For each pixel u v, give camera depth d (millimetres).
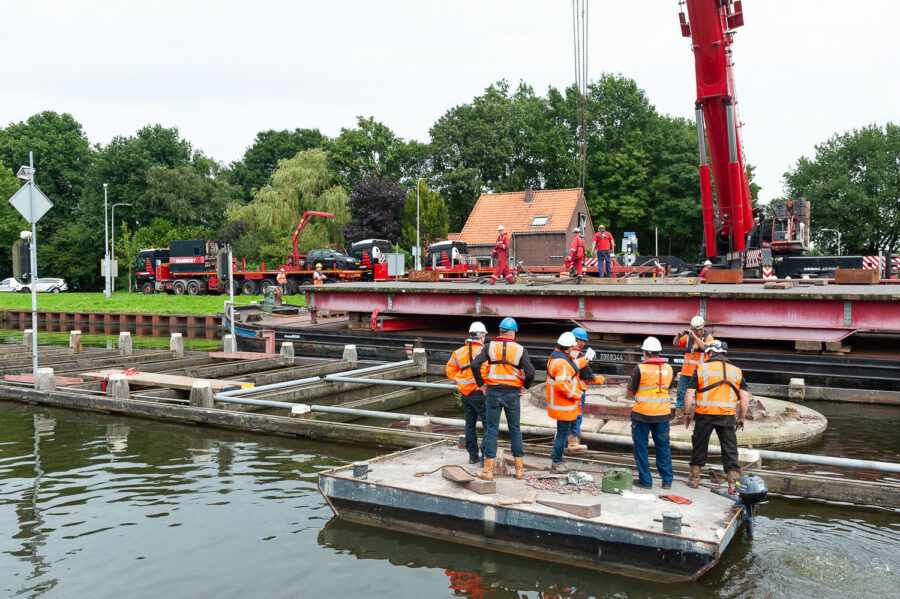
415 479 7434
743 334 13758
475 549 6547
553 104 72000
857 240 65188
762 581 5781
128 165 70938
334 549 6570
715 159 19328
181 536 6898
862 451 9734
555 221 48469
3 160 78750
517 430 7422
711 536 5793
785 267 22594
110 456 10016
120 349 19625
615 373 14797
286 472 9195
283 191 56531
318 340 19125
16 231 66938
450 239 51125
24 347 20875
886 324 12453
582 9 18797
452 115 69125
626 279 17359
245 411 13359
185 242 44906
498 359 7301
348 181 68625
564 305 15539
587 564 6105
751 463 8172
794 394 13062
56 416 12891
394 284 19469
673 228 63719
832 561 6168
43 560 6316
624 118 67625
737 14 17734
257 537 6879
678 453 9008
